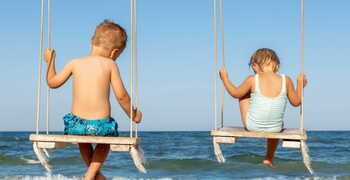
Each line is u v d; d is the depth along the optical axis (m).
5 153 17.88
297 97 3.63
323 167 11.68
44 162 3.10
